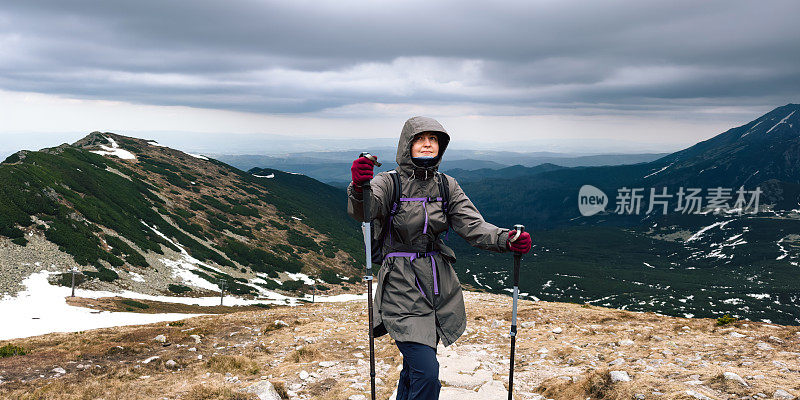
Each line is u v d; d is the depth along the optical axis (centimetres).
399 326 333
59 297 6031
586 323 1530
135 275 8381
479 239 343
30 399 831
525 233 324
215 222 14638
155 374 1020
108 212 10712
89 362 1175
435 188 353
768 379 597
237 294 9425
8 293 5838
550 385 708
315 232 18062
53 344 1638
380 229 360
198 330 1595
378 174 356
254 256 13150
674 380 619
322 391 774
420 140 348
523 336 1299
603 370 693
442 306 351
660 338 1079
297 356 1061
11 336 4284
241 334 1538
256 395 723
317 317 2006
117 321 5122
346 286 13038
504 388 710
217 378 910
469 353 1039
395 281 346
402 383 380
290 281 12206
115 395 820
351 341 1266
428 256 353
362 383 789
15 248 7231
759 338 987
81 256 7894
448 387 738
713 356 831
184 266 10069
